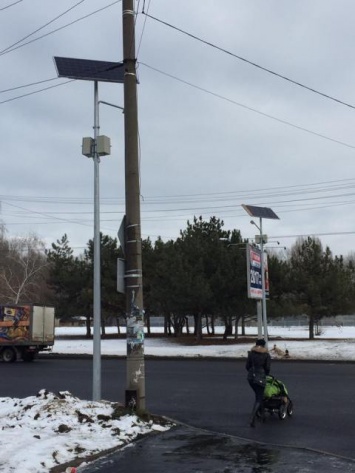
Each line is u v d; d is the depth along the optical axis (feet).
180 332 169.07
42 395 39.37
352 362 88.12
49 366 87.86
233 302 130.41
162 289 136.26
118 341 148.56
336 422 36.68
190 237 138.51
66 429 30.63
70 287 172.24
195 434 31.91
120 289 36.06
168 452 27.22
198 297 125.29
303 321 257.75
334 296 140.56
